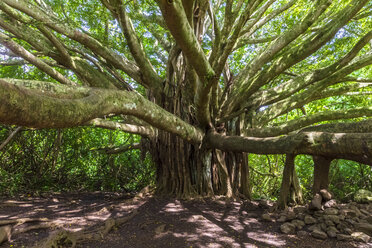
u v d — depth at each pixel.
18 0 4.95
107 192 9.68
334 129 5.10
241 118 7.90
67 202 6.80
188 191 7.18
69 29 6.05
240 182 7.57
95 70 7.44
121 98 3.60
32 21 5.32
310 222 4.34
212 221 4.85
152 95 8.13
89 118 2.70
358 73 10.90
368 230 3.82
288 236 4.04
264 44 10.59
